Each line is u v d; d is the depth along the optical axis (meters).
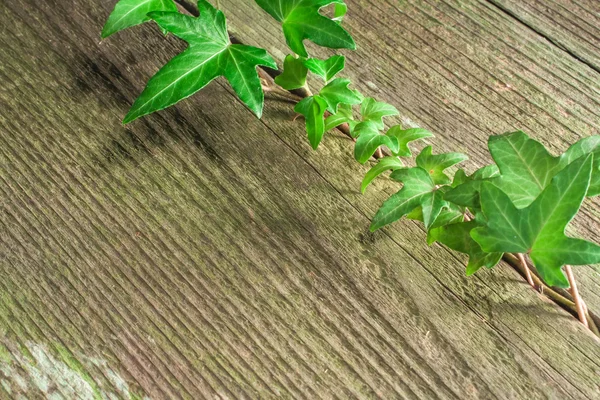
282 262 0.53
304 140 0.56
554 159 0.50
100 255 0.54
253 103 0.52
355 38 0.58
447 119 0.56
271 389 0.51
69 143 0.56
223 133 0.56
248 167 0.55
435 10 0.59
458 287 0.52
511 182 0.50
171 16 0.53
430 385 0.51
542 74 0.57
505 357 0.51
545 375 0.51
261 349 0.52
